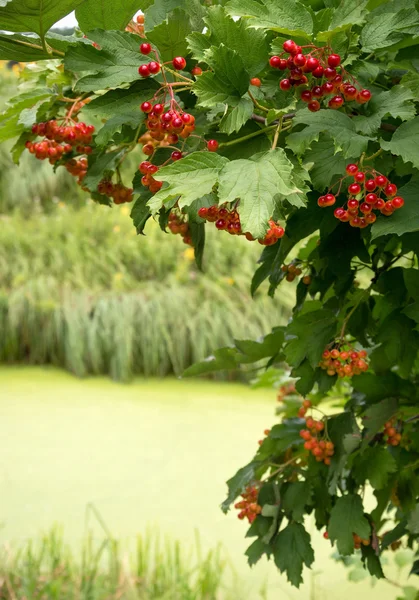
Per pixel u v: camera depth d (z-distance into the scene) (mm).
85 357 5867
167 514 3379
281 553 1429
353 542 1338
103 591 2709
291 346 1313
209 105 924
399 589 2820
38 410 4801
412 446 1447
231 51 915
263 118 1030
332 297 1437
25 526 3258
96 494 3584
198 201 1026
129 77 971
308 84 938
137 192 1126
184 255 7133
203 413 4762
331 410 3924
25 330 6031
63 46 1111
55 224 7762
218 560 2807
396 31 963
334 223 1169
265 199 811
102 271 6871
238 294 6406
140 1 1061
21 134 1340
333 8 1014
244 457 4000
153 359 5754
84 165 1446
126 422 4574
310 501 1428
